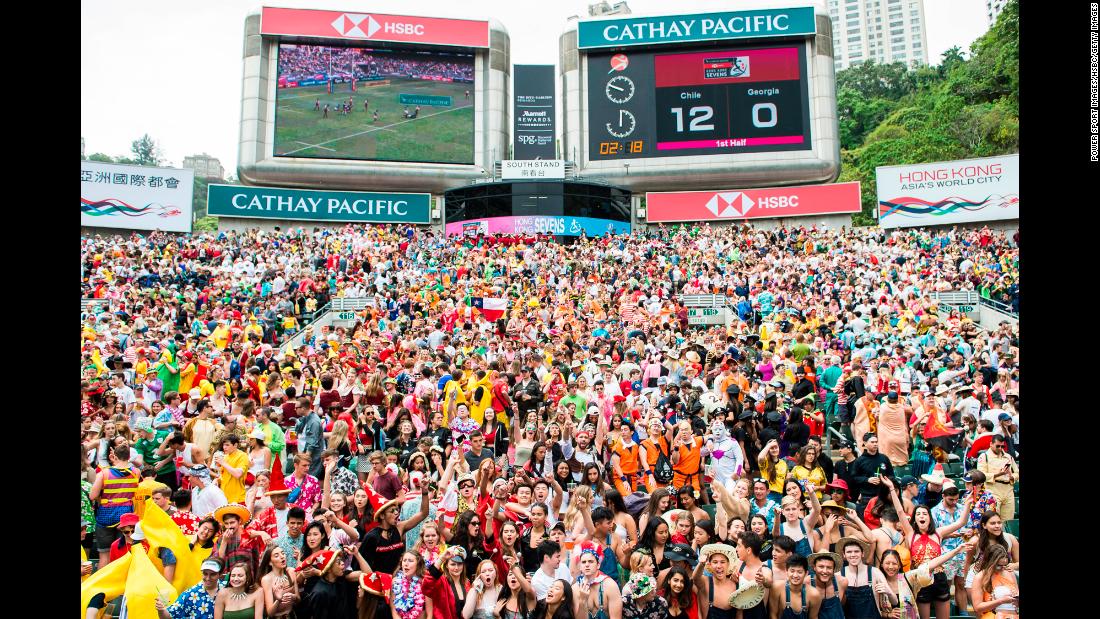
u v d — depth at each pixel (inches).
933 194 1745.8
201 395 617.0
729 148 1823.3
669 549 359.3
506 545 359.9
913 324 1041.5
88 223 1638.8
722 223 1831.9
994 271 1342.3
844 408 668.1
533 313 1087.0
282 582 339.3
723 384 657.6
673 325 1032.2
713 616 340.8
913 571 371.6
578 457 498.6
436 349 854.5
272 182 1811.0
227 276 1328.7
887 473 459.8
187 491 404.2
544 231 1723.7
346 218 1806.1
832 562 341.1
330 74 1825.8
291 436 585.9
